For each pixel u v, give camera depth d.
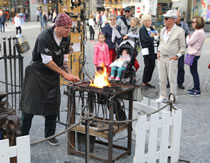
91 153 3.55
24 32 22.38
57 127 4.52
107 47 7.38
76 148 3.72
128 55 7.22
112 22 7.65
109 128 3.21
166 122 3.24
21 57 4.61
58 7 6.09
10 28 26.66
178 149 3.44
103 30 7.72
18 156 2.50
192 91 6.57
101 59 7.23
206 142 4.08
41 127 4.55
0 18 22.41
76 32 6.71
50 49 3.44
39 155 3.62
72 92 3.44
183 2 21.28
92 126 3.54
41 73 3.59
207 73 8.80
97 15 23.53
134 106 4.12
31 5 38.44
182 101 6.04
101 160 3.39
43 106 3.67
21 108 3.73
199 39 6.25
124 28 8.16
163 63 5.68
